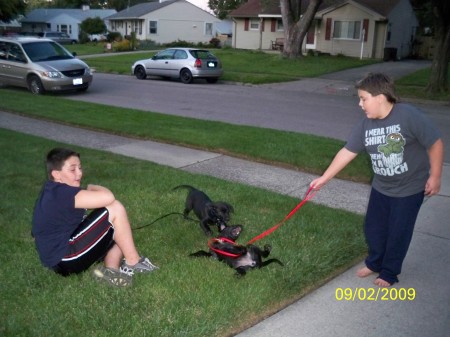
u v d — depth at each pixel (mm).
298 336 3496
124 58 32281
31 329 3283
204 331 3361
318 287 4215
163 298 3693
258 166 7848
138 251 4516
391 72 25859
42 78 15258
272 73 24266
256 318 3705
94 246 3756
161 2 53219
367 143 3871
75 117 11117
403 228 3967
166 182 6520
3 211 5328
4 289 3756
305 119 12484
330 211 5742
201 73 20297
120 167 7223
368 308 3893
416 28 38906
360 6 33312
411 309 3889
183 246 4703
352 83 21469
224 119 12141
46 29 66438
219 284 3912
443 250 4988
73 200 3602
